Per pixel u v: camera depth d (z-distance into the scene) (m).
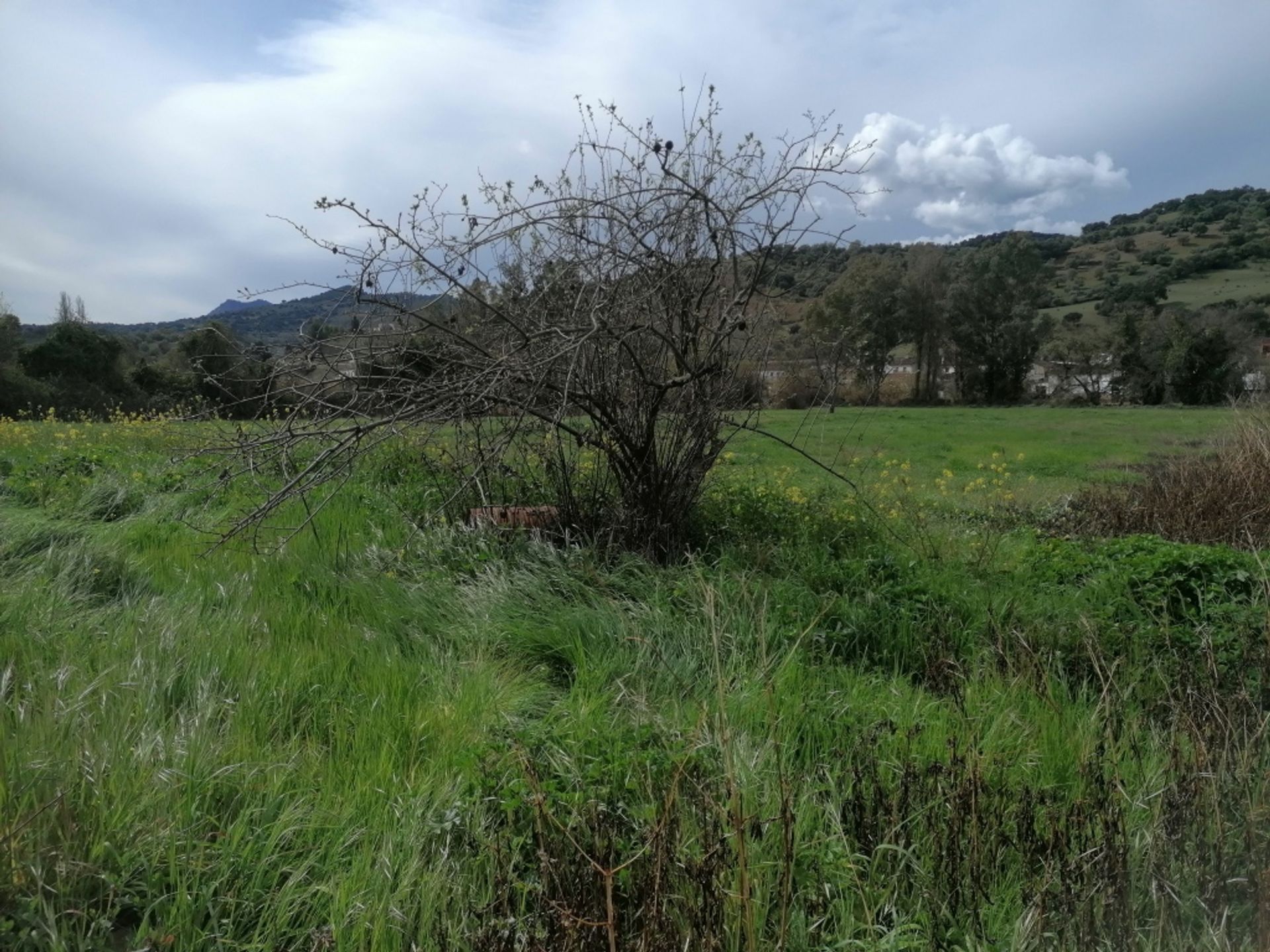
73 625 4.65
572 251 6.06
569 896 2.63
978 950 2.65
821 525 7.20
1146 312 54.97
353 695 4.08
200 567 5.83
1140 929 2.76
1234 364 48.16
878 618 5.18
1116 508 9.43
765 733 3.82
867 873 3.02
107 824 2.88
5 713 3.44
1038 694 4.45
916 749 3.80
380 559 6.04
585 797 3.04
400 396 5.35
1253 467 9.45
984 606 5.45
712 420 6.42
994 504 10.62
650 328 5.82
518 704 4.08
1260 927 2.64
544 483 6.80
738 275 6.12
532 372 5.53
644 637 4.77
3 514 6.90
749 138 6.07
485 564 5.76
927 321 54.19
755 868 2.78
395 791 3.24
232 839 2.91
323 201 4.86
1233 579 5.71
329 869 2.90
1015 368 55.03
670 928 2.54
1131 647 4.98
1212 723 3.73
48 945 2.45
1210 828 3.09
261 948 2.58
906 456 19.09
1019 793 3.42
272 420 5.60
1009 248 55.53
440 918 2.70
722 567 5.79
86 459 9.59
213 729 3.57
